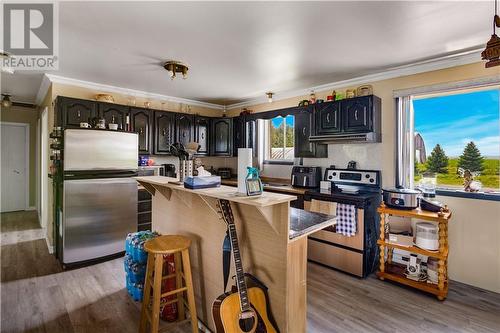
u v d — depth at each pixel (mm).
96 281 2756
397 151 3184
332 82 3676
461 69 2713
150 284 1918
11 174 5840
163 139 4391
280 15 1933
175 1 1757
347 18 1963
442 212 2504
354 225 2914
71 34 2250
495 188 2645
